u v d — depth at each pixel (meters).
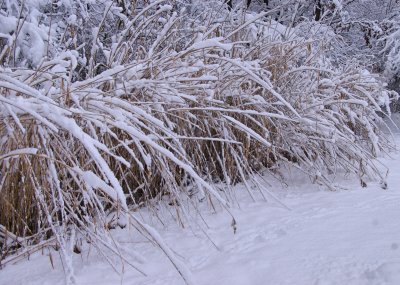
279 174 5.08
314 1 12.77
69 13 5.80
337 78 5.92
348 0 14.08
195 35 5.11
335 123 5.30
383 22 14.05
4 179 3.12
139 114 3.56
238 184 4.84
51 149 3.31
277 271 2.75
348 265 2.70
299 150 4.99
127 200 4.20
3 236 3.36
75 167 2.87
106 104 3.62
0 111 2.97
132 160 4.06
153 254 3.24
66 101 3.36
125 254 3.26
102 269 3.03
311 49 6.12
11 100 2.92
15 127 3.11
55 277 2.94
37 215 3.40
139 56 4.73
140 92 4.19
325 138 4.93
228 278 2.75
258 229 3.55
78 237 3.45
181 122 4.30
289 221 3.66
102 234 3.42
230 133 4.55
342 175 5.11
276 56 5.47
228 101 4.90
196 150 4.31
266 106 4.91
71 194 3.25
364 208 3.83
